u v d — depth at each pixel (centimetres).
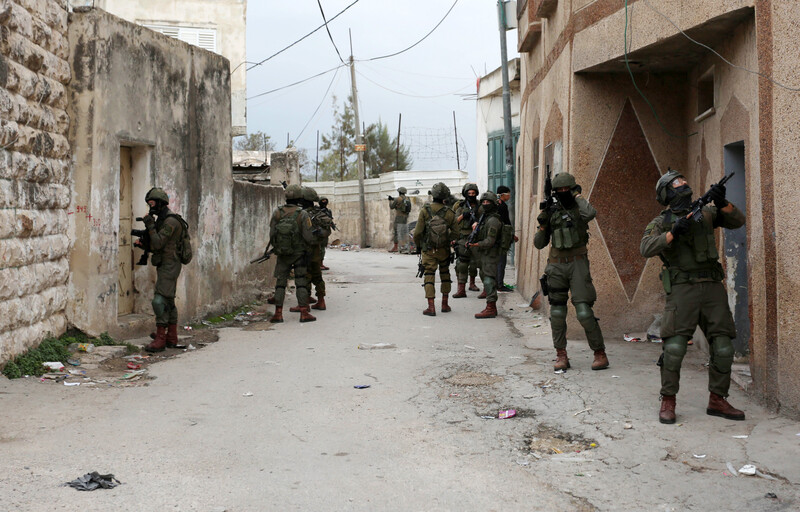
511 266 1841
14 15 655
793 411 507
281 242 1023
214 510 373
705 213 522
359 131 2811
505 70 1583
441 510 378
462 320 1034
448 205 1185
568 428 521
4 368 642
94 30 780
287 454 466
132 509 371
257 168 2155
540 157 1116
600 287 849
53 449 463
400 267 1877
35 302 698
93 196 783
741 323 673
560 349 695
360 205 2798
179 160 970
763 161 536
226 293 1119
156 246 799
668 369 519
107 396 609
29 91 689
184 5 1788
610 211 849
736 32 624
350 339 899
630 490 404
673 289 523
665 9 671
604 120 847
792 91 499
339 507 380
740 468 429
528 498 395
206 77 1055
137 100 867
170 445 481
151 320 899
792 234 502
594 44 796
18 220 658
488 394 621
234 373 712
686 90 838
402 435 509
